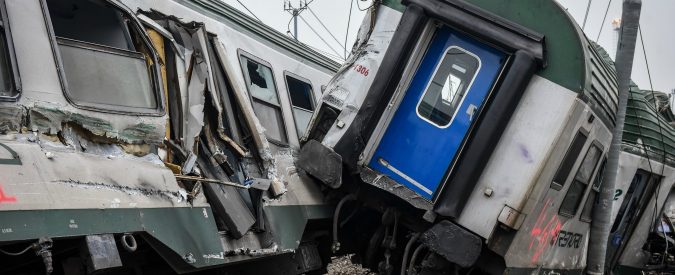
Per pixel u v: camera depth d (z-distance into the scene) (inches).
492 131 257.6
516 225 260.5
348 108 269.7
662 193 475.8
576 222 337.4
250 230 230.5
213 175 217.3
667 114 584.7
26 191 138.6
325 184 277.7
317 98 352.8
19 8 156.8
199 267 184.4
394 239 280.5
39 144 149.1
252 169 244.8
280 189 250.5
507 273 269.4
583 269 376.2
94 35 190.4
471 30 260.7
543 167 258.7
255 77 292.4
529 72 256.4
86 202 151.2
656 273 506.6
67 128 158.9
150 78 188.4
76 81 166.1
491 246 263.7
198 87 221.0
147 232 166.7
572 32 256.4
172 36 213.9
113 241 154.2
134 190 167.8
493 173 263.3
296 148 303.6
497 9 262.4
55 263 168.6
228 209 214.2
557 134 257.3
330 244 322.3
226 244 210.4
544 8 258.4
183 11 251.6
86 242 147.9
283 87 314.3
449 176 262.4
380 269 285.1
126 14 189.6
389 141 272.7
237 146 232.8
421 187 267.1
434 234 261.6
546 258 311.3
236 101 249.3
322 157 269.9
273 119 295.6
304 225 269.0
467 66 266.8
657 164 458.0
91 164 159.0
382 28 270.8
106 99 171.6
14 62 149.6
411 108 271.6
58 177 147.7
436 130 267.7
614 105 326.3
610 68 340.2
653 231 484.1
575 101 256.7
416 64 269.9
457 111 265.9
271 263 265.4
